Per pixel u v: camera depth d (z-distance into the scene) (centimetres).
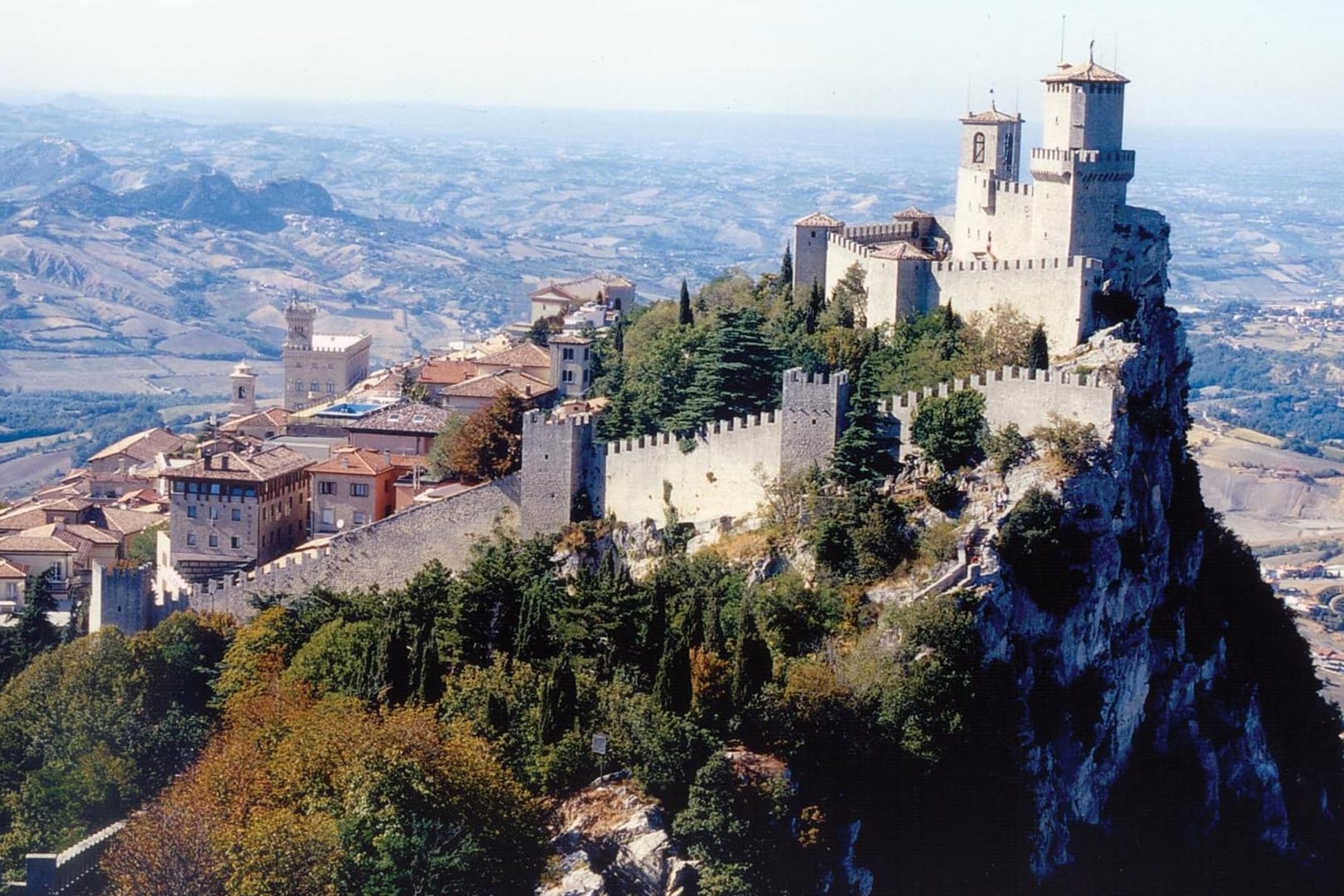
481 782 14788
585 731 15975
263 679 18388
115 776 17525
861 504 18988
